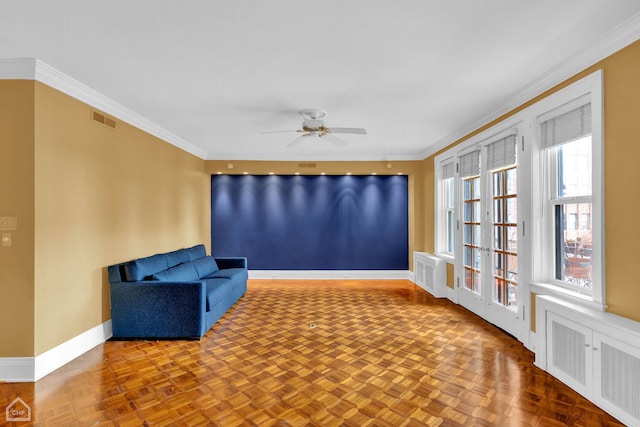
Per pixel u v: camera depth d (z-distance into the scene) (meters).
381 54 2.52
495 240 3.96
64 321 2.95
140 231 4.17
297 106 3.68
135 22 2.10
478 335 3.59
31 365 2.62
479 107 3.74
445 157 5.33
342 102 3.56
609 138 2.33
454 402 2.29
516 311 3.49
